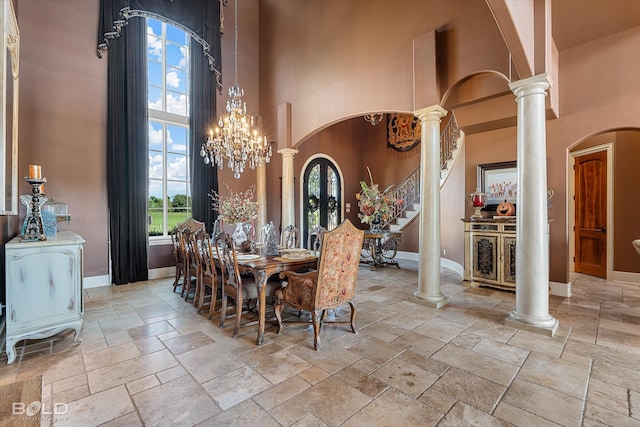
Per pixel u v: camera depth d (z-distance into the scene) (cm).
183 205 564
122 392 193
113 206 467
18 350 252
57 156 430
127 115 482
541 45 283
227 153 423
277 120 612
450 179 599
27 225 259
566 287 400
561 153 398
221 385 200
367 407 177
